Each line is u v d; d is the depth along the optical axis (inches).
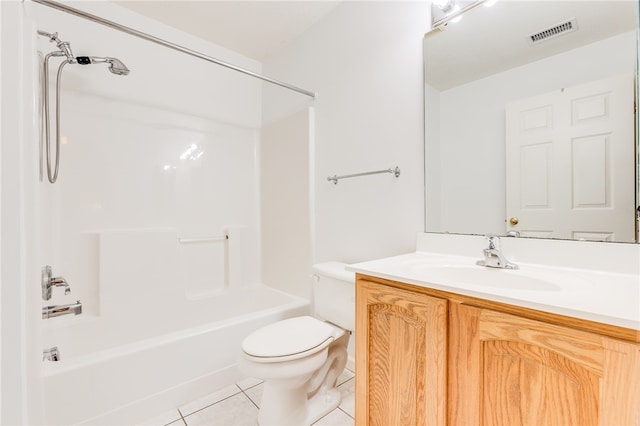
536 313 26.2
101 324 68.1
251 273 99.5
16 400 22.4
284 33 85.5
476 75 49.3
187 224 85.7
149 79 78.3
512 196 45.4
